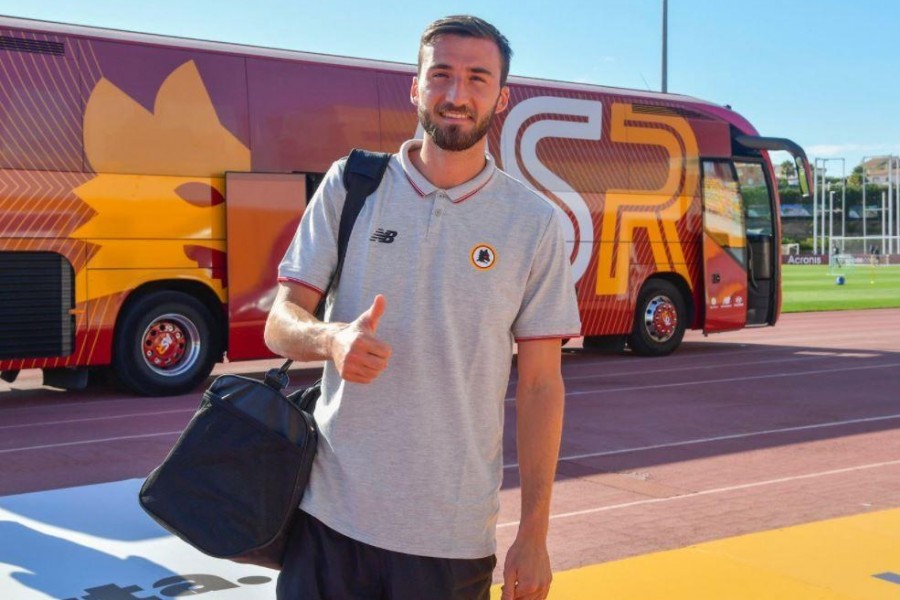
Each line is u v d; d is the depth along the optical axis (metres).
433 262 2.74
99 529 4.64
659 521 6.77
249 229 12.52
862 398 12.21
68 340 11.55
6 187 11.20
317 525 2.76
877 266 82.81
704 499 7.37
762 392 12.66
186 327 12.41
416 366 2.71
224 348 12.70
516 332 2.89
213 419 2.81
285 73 12.84
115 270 11.79
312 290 2.82
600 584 5.34
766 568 5.63
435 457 2.72
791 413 11.09
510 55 2.86
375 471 2.71
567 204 15.34
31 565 4.20
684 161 16.67
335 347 2.50
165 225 12.07
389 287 2.74
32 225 11.33
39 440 9.50
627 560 5.75
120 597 3.91
